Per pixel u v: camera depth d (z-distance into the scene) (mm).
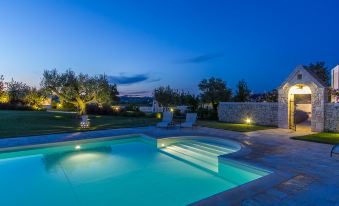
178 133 14461
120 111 30781
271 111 18281
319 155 8352
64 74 23672
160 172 8453
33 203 5953
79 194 6543
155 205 5863
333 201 4492
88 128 16828
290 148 9609
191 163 9594
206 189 6883
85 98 24359
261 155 8375
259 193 4879
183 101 35188
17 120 20484
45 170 8656
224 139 12180
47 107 43656
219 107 23078
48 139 12195
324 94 14867
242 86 29734
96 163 9609
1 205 5824
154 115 27500
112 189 6875
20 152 10562
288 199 4582
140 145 13250
